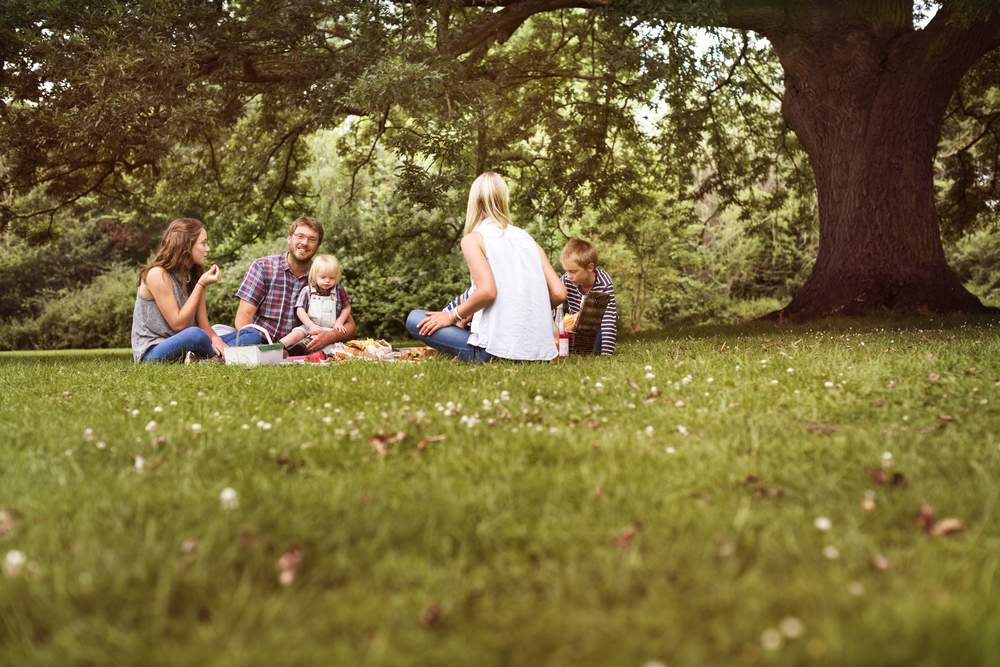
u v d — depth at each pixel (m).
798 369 3.85
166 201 15.38
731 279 31.81
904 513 1.65
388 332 25.75
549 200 14.26
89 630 1.22
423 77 8.45
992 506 1.65
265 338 6.12
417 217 17.44
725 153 16.44
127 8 8.51
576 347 5.32
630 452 2.33
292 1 9.26
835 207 10.82
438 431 2.70
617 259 27.19
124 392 3.88
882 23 10.59
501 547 1.53
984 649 1.05
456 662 1.11
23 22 8.30
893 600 1.21
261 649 1.14
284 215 16.88
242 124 15.62
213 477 2.12
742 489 1.92
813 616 1.19
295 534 1.59
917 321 8.69
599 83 12.95
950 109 16.05
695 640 1.14
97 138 8.50
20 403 3.60
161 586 1.33
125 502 1.83
